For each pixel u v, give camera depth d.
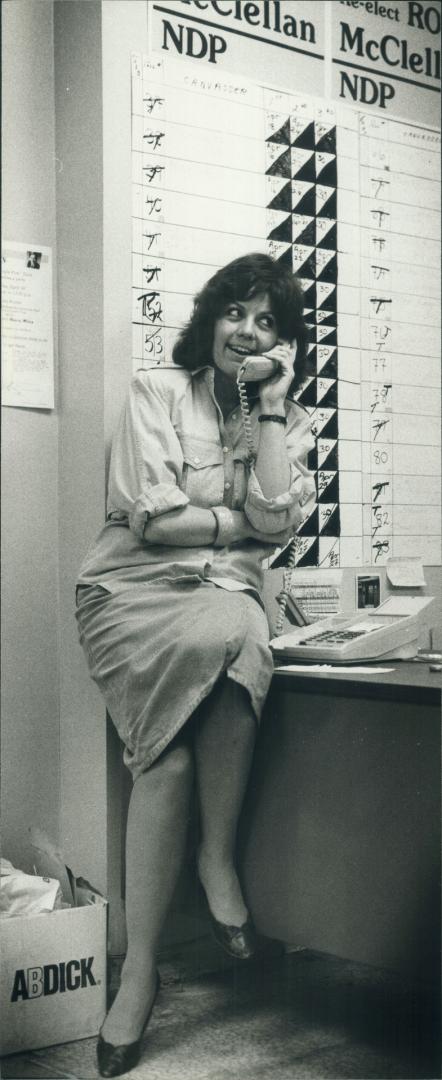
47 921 1.85
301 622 2.31
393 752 1.69
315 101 2.44
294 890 1.83
